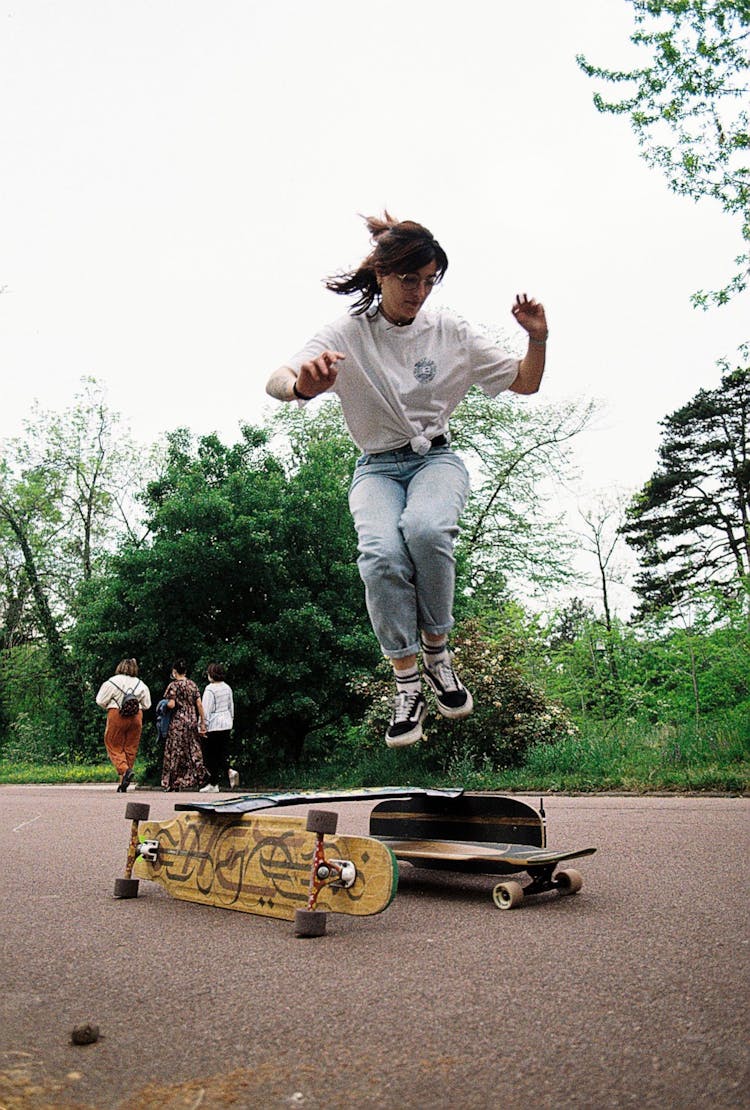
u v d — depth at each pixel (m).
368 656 15.88
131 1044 2.14
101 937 3.14
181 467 18.27
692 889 3.68
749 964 2.56
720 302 14.58
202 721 13.06
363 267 3.23
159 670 16.42
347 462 20.14
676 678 12.48
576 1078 1.88
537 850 3.75
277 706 15.28
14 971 2.73
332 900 3.28
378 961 2.76
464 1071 1.94
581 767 10.28
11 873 4.51
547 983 2.47
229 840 3.62
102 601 16.55
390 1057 2.02
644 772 9.65
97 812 7.66
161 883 3.89
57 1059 2.05
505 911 3.44
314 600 16.52
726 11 14.07
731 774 8.78
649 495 43.06
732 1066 1.89
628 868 4.22
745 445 43.81
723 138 14.43
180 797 10.66
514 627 13.72
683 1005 2.25
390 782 11.48
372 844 3.18
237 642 15.84
